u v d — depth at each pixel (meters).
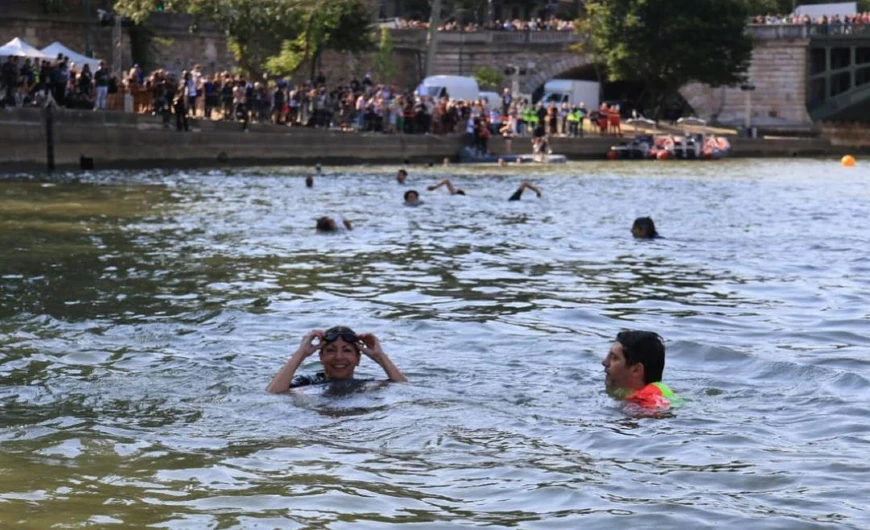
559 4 110.12
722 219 28.72
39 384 10.47
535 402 9.74
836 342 12.71
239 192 35.66
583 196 36.91
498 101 78.50
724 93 90.62
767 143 79.56
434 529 6.84
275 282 17.06
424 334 13.06
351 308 14.81
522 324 13.77
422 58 90.19
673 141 69.94
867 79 92.06
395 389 10.05
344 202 32.31
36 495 7.39
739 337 12.98
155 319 13.87
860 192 40.28
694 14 81.88
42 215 27.20
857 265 19.47
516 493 7.45
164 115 49.38
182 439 8.63
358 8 75.12
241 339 12.69
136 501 7.29
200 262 19.20
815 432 8.87
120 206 29.92
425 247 21.72
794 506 7.17
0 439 8.64
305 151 54.03
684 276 18.09
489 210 30.59
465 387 10.27
